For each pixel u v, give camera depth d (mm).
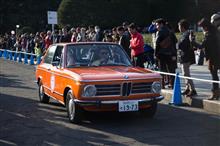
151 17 65625
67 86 9562
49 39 23578
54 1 74688
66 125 9266
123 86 9016
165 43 13102
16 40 33094
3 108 11469
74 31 20516
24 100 12820
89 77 8977
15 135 8438
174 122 9430
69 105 9484
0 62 29953
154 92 9305
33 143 7801
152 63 16938
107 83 8945
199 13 62438
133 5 63281
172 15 64625
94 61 10211
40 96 12211
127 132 8523
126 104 9031
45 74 11484
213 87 11086
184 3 63906
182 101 11930
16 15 73062
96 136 8234
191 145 7457
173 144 7539
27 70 23328
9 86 16438
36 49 26078
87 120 9742
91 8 60656
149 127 8945
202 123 9297
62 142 7824
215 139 7859
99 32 18594
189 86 12031
